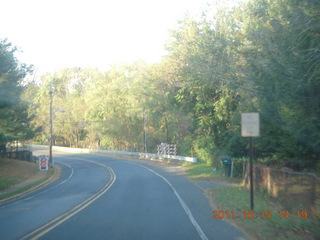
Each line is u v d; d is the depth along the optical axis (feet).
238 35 65.51
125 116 182.91
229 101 72.28
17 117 97.91
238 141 69.77
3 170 97.76
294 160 42.24
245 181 55.36
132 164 127.24
